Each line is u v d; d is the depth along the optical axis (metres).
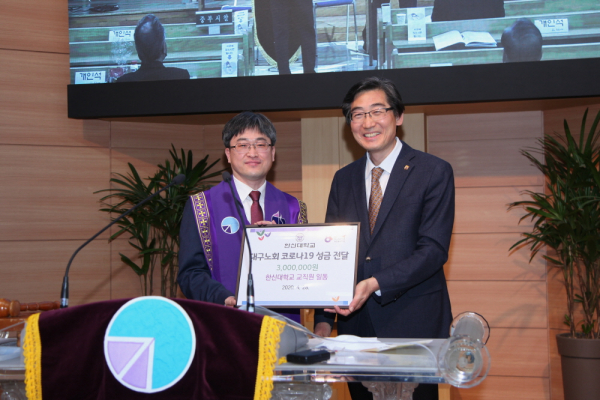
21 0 3.97
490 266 4.08
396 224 1.94
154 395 1.02
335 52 3.49
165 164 4.17
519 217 4.05
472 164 4.14
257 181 2.11
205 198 2.13
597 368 3.26
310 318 3.50
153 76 3.72
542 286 4.00
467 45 3.36
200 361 1.04
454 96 3.35
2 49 3.91
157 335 1.04
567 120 3.89
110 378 1.03
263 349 1.04
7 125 3.89
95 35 3.78
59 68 4.05
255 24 3.60
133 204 3.99
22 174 3.91
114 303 1.07
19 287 3.84
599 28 3.25
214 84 3.62
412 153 2.06
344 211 2.09
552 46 3.29
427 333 1.90
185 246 2.05
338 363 1.12
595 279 3.39
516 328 4.01
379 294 1.91
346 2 3.48
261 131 2.06
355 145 3.93
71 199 4.02
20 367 1.10
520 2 3.32
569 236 3.40
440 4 3.39
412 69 3.39
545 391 3.94
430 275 1.85
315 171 3.98
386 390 1.33
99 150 4.12
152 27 3.72
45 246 3.93
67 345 1.05
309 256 1.69
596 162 3.28
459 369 1.03
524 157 4.07
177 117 4.00
